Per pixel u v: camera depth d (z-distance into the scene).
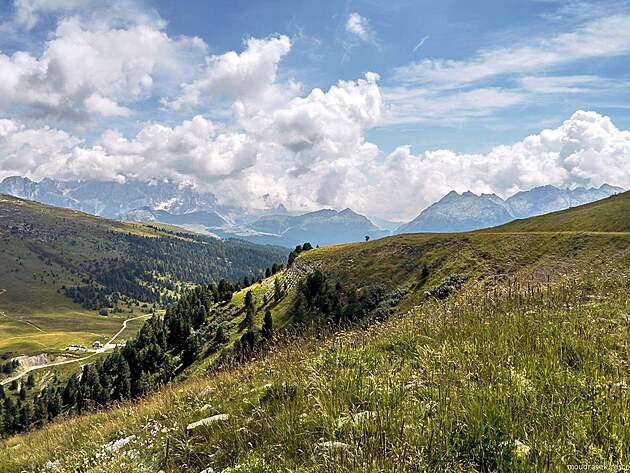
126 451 8.27
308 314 94.75
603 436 4.67
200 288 155.75
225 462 6.10
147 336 117.00
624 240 64.44
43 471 9.84
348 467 4.56
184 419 8.62
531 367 6.71
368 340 10.66
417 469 4.41
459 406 5.58
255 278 175.75
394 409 5.79
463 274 82.56
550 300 12.39
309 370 8.32
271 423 6.45
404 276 97.19
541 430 4.87
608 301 12.05
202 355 95.00
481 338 8.74
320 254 135.25
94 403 18.64
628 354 7.27
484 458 4.56
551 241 78.19
